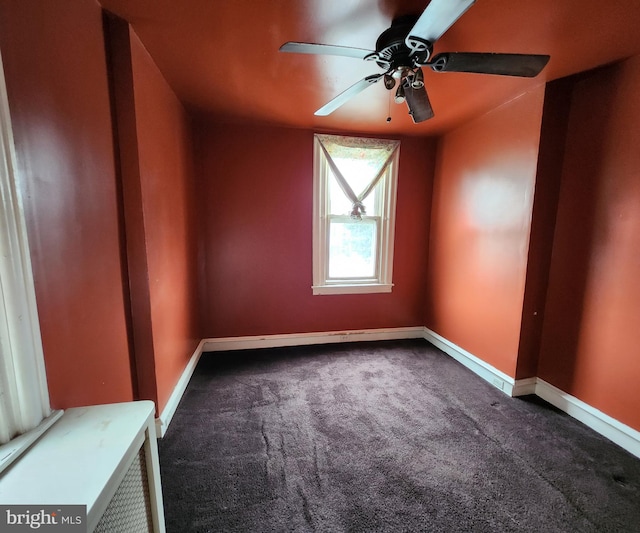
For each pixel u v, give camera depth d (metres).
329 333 3.35
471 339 2.77
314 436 1.88
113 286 1.48
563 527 1.32
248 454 1.72
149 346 1.72
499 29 1.48
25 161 0.91
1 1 0.84
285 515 1.36
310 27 1.48
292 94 2.23
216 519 1.34
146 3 1.33
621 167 1.80
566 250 2.13
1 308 0.78
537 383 2.35
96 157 1.34
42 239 0.98
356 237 3.34
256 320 3.18
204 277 3.02
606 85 1.86
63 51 1.12
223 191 2.95
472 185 2.72
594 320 1.97
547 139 2.08
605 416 1.90
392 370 2.74
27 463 0.74
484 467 1.65
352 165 3.18
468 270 2.79
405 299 3.46
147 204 1.68
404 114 2.58
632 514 1.39
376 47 1.48
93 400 1.27
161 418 1.85
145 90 1.67
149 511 0.95
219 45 1.63
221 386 2.45
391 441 1.84
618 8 1.32
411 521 1.34
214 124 2.86
